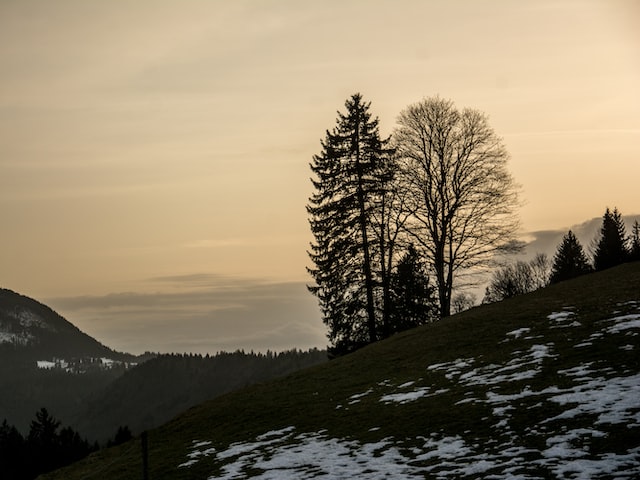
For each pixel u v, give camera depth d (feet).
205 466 91.50
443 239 168.35
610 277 144.97
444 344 124.47
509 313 132.98
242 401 126.52
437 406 90.33
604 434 66.64
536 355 99.45
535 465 63.93
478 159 168.55
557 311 122.62
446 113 171.73
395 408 95.14
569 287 145.28
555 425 72.23
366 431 88.84
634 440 63.82
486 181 166.81
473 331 127.03
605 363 87.30
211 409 127.75
